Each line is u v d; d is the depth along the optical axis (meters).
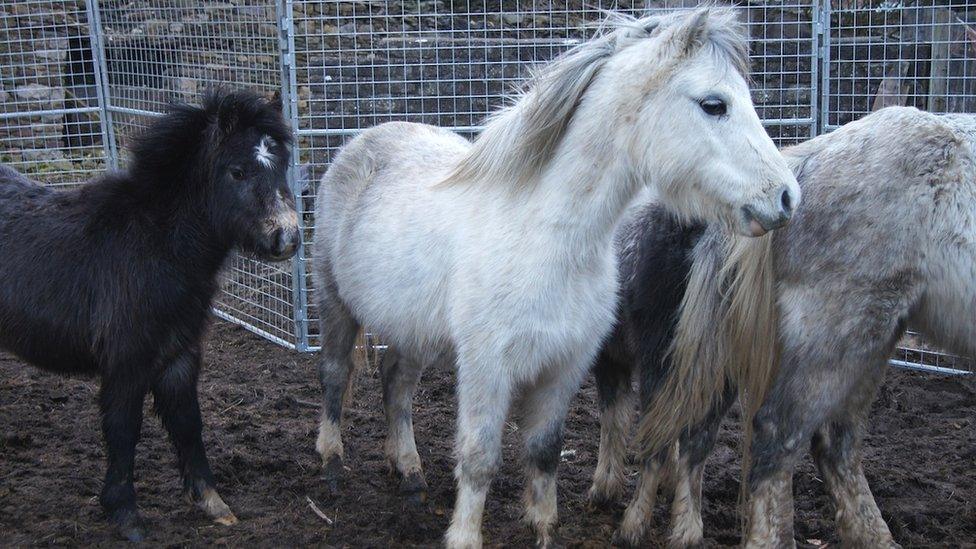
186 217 3.96
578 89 3.44
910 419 5.60
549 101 3.47
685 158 3.25
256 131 3.85
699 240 3.77
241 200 3.84
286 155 3.96
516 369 3.53
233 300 7.61
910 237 3.45
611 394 4.35
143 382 3.96
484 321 3.50
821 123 6.80
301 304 6.66
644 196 3.90
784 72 6.83
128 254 3.89
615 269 3.78
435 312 3.77
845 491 3.92
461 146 4.46
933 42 6.96
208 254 4.02
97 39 7.85
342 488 4.58
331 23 8.13
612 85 3.39
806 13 7.37
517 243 3.48
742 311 3.68
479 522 3.65
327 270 4.62
